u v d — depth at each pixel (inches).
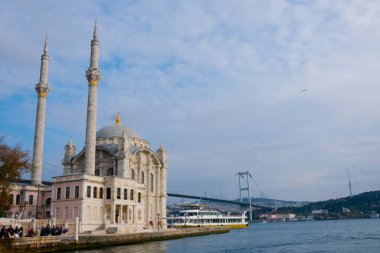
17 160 2878.9
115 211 3826.3
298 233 5930.1
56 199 3695.9
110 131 4975.4
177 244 3469.5
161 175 5083.7
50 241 2518.5
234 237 4788.4
